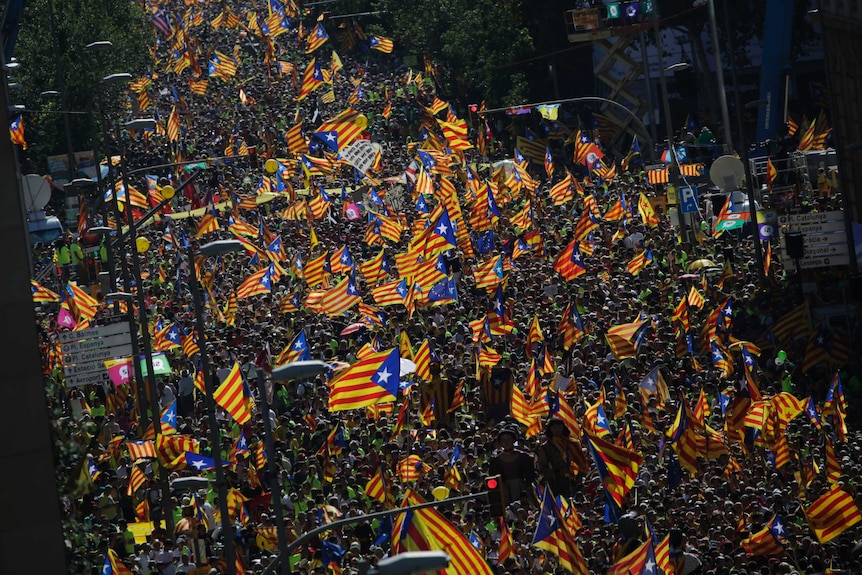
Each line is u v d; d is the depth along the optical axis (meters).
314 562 133.00
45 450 99.06
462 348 188.38
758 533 122.62
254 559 142.75
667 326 191.25
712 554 121.19
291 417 175.62
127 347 185.38
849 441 153.62
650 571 108.44
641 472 143.62
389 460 153.62
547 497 115.12
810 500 134.62
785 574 115.06
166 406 190.88
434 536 114.31
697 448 143.12
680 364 178.62
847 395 174.88
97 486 164.88
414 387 178.00
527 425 158.75
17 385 98.88
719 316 188.50
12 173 100.06
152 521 160.00
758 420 148.88
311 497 150.38
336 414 169.62
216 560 138.12
